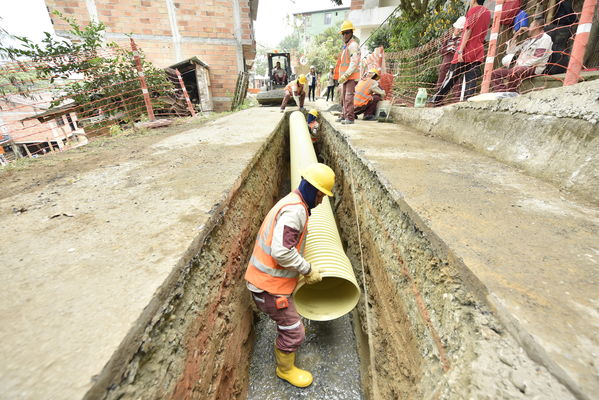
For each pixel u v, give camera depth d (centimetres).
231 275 222
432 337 145
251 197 321
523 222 161
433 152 335
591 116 191
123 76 761
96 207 198
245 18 1079
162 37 1052
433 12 797
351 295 270
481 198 196
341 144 504
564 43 358
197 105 1075
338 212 515
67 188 236
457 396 96
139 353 99
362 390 258
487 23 426
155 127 603
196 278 157
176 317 131
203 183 242
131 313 102
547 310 99
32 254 141
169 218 179
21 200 212
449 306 132
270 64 1247
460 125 374
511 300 104
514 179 231
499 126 296
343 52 543
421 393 142
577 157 200
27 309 104
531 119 250
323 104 1236
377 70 627
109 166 300
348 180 439
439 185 224
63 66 689
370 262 300
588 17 227
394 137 439
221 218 207
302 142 589
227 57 1123
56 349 87
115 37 1017
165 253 141
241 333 246
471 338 109
